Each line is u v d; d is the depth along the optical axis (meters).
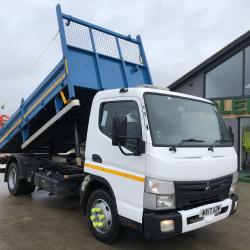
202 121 4.95
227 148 4.96
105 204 4.84
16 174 7.83
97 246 4.75
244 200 8.05
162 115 4.39
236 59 12.95
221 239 5.23
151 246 4.82
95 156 4.96
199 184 4.20
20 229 5.44
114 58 6.43
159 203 3.97
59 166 6.79
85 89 5.89
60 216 6.23
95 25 6.25
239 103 12.62
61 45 5.68
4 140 8.68
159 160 3.97
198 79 13.95
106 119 4.86
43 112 6.95
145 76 7.07
